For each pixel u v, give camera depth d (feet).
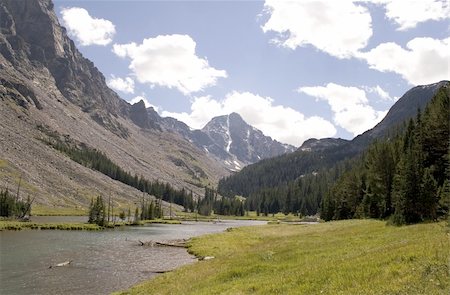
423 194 175.94
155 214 638.94
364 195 316.81
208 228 451.53
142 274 144.36
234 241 224.53
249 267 97.50
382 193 267.39
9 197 437.99
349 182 368.89
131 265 164.86
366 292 53.31
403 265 61.67
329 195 457.68
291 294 61.67
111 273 146.10
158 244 241.35
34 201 575.79
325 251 108.47
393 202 223.30
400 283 53.88
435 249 67.67
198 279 100.83
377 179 274.77
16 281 130.11
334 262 80.07
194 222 623.77
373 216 285.84
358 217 314.55
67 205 629.92
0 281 129.80
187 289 89.71
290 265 92.89
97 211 408.05
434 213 174.19
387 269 61.72
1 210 419.54
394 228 155.84
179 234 343.67
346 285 59.41
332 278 65.10
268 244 167.94
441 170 202.90
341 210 382.22
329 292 57.47
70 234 304.30
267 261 107.04
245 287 74.23
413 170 184.24
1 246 213.87
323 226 255.91
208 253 190.49
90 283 128.06
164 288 99.30
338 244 121.08
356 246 107.96
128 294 101.50
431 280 51.60
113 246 232.73
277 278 77.05
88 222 408.87
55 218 488.85
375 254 77.77
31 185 633.20
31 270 149.28
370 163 344.28
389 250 79.30
